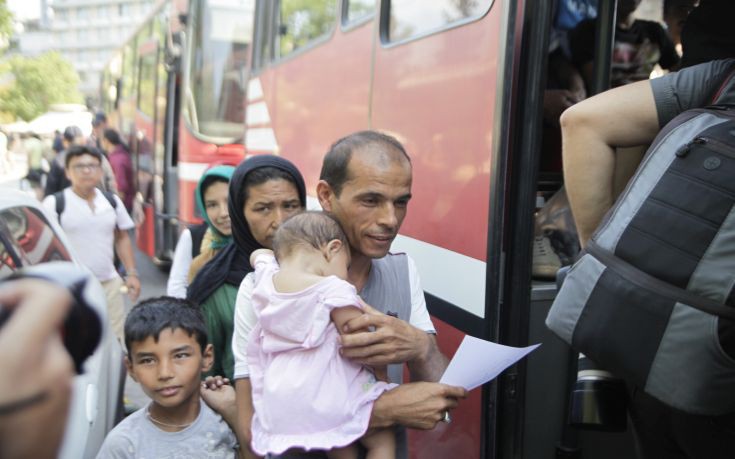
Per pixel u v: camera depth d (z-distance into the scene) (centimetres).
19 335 41
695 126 145
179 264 322
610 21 305
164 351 190
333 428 146
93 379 231
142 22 1125
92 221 431
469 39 243
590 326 148
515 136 232
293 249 159
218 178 293
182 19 800
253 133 563
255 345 164
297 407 146
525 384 237
